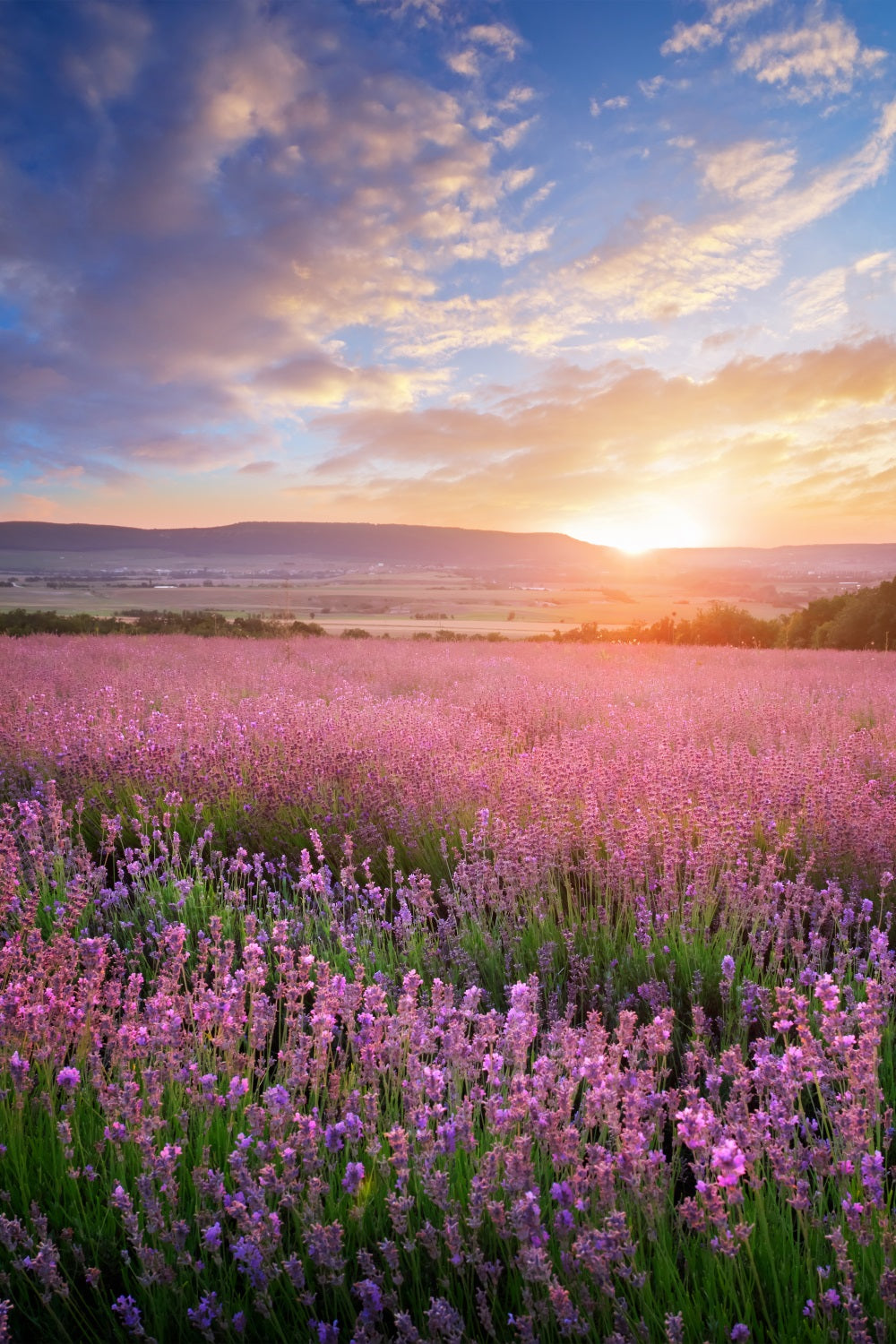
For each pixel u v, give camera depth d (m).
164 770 6.41
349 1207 2.16
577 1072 2.32
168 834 5.45
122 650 18.97
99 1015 2.93
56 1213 2.17
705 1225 1.92
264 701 9.93
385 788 6.00
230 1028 2.76
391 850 4.83
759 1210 2.02
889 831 4.73
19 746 7.34
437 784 5.93
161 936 3.41
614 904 4.52
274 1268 1.86
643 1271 1.82
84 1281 2.07
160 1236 2.00
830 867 4.73
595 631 46.06
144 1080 2.43
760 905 4.04
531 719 9.02
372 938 4.22
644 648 27.30
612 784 5.62
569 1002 3.56
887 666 18.62
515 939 4.04
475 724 8.30
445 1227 1.89
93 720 8.46
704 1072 2.97
